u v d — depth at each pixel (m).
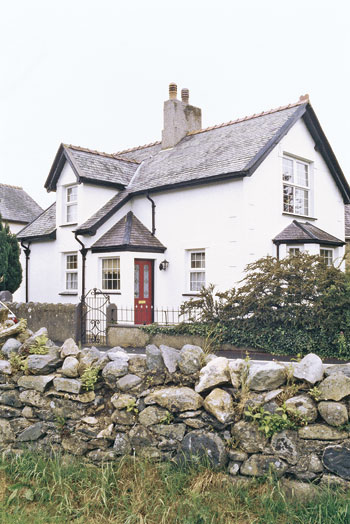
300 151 14.80
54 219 17.73
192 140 17.12
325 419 3.61
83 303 11.10
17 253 16.19
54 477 4.11
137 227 14.98
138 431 4.23
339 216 16.83
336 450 3.54
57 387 4.70
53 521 3.68
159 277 14.74
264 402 3.85
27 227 18.73
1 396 5.13
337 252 15.33
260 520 3.39
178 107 17.83
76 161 15.50
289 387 3.87
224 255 13.04
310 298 8.13
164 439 4.12
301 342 7.92
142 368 4.55
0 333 5.79
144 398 4.31
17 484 4.21
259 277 8.67
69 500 3.90
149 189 14.87
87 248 15.01
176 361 4.45
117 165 16.92
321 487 3.52
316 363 3.92
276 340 8.20
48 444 4.71
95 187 15.62
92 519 3.68
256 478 3.73
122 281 13.84
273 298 8.25
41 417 4.81
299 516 3.37
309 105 14.70
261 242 13.02
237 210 12.75
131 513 3.60
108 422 4.47
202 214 13.66
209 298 9.27
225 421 3.86
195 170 14.16
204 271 13.70
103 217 14.82
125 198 15.45
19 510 3.90
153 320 14.70
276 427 3.72
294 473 3.63
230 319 8.83
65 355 4.90
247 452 3.81
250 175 12.49
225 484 3.75
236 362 4.20
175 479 3.85
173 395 4.13
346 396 3.64
